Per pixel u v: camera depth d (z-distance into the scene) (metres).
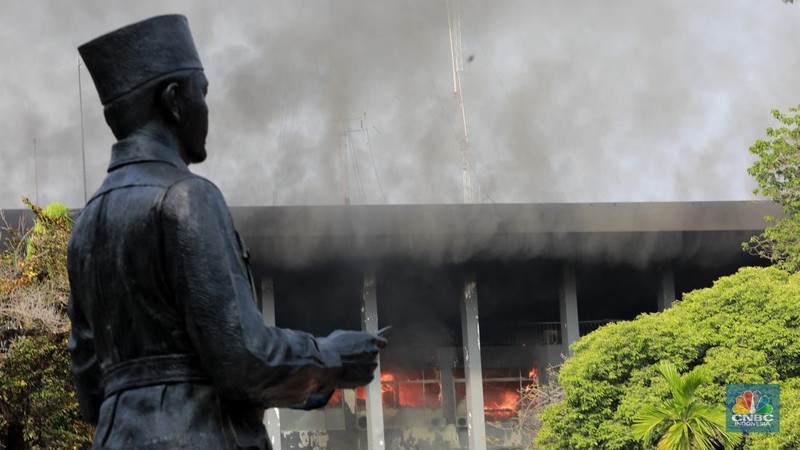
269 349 3.78
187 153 4.17
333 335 4.08
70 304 4.22
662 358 32.12
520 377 54.59
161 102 4.05
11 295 18.70
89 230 4.02
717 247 50.00
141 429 3.80
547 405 37.16
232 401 3.86
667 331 32.22
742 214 49.31
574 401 32.81
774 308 31.14
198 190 3.89
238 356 3.72
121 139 4.08
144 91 4.04
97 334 4.02
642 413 29.23
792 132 35.31
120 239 3.91
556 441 33.06
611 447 31.61
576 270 51.62
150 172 3.97
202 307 3.75
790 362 30.88
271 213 45.88
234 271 3.83
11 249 20.86
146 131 4.06
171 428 3.78
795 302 31.03
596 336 33.38
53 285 19.50
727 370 29.98
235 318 3.75
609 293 56.16
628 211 48.81
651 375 32.19
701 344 31.80
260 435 3.97
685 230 48.91
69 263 4.12
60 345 19.17
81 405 4.22
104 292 3.96
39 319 18.94
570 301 50.41
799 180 35.31
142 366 3.88
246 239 45.97
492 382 54.41
